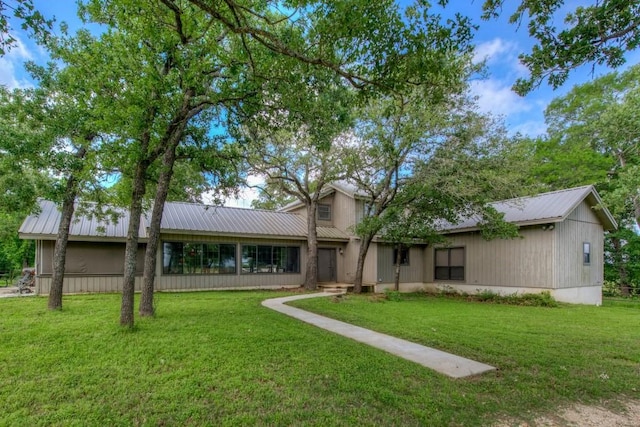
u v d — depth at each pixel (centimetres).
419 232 1335
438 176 1170
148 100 603
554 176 2030
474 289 1483
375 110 1170
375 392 390
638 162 1677
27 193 857
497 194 1215
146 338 584
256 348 543
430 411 348
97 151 684
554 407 365
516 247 1349
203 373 438
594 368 481
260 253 1574
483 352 554
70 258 1223
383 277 1616
